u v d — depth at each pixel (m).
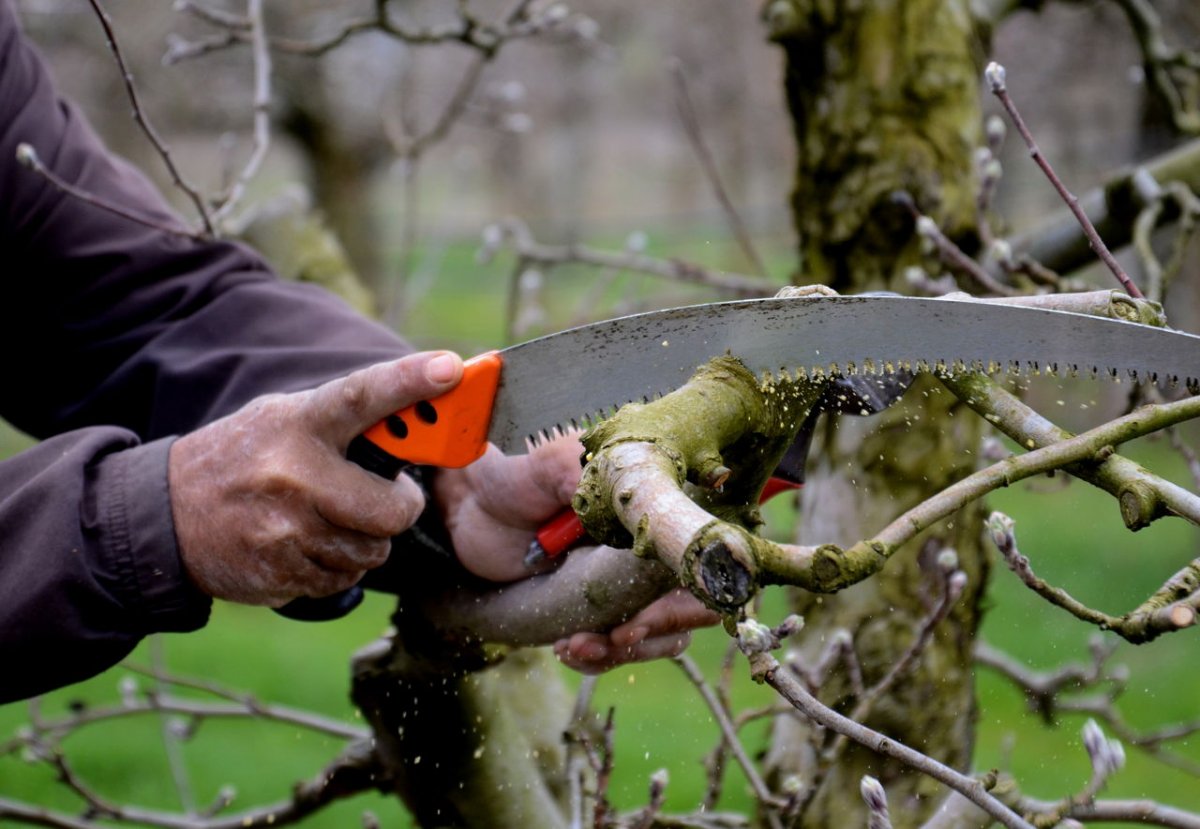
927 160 2.18
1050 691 2.27
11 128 1.96
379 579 1.66
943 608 1.75
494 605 1.57
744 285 2.54
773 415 1.18
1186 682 6.24
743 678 4.44
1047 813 1.24
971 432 2.14
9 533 1.46
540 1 3.27
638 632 1.48
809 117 2.27
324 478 1.41
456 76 10.51
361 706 1.84
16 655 1.45
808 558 0.94
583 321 3.40
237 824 2.25
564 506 1.50
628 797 4.46
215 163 12.14
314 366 1.73
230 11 9.30
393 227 14.33
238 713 2.53
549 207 16.97
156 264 1.91
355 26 2.60
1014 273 1.99
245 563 1.46
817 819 2.04
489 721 1.85
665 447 1.03
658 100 16.02
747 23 11.90
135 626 1.49
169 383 1.79
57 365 1.92
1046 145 6.49
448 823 1.88
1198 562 1.07
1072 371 1.15
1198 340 1.12
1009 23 5.98
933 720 2.07
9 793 5.25
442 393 1.32
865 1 2.18
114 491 1.48
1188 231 2.01
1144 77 2.61
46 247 1.91
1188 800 5.12
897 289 2.21
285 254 2.74
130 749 5.82
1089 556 6.65
